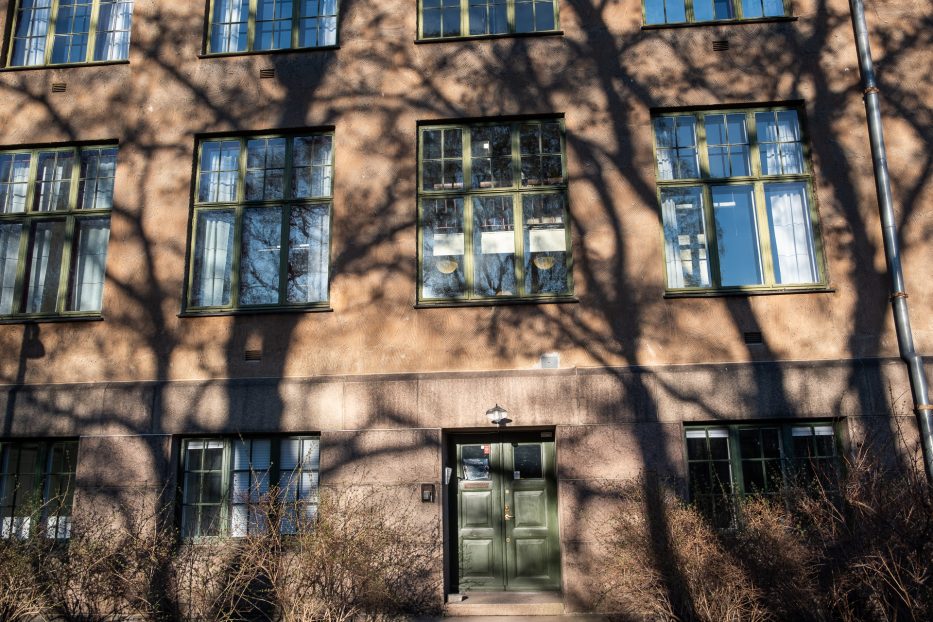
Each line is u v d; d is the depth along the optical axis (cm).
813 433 962
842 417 948
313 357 1011
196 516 995
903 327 951
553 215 1044
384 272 1026
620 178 1030
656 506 877
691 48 1064
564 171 1052
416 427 978
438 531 950
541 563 992
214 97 1099
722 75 1052
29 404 1020
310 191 1077
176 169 1080
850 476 755
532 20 1103
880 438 922
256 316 1030
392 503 960
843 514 728
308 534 821
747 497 916
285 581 782
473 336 1002
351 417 987
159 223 1065
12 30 1164
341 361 1007
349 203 1049
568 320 996
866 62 1027
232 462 1009
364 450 976
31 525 932
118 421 1006
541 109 1059
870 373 952
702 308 990
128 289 1049
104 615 866
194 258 1068
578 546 934
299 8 1139
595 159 1038
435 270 1038
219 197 1084
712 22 1067
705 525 815
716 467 958
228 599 828
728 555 745
